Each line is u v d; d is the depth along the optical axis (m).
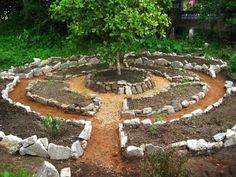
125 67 13.55
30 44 17.61
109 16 10.49
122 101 10.43
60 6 10.95
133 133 8.32
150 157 6.46
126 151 7.51
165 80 12.37
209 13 17.55
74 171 7.11
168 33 18.78
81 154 7.68
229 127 8.48
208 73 13.32
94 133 8.69
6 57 15.22
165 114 9.61
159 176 6.01
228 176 6.82
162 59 14.33
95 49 11.73
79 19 10.94
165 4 15.28
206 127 8.52
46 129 8.35
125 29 10.48
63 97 10.58
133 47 14.36
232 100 10.34
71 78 12.68
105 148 8.02
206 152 7.62
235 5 16.31
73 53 15.86
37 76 13.54
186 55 15.50
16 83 12.45
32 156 7.48
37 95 10.77
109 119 9.44
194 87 11.30
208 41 17.78
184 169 6.46
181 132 8.27
